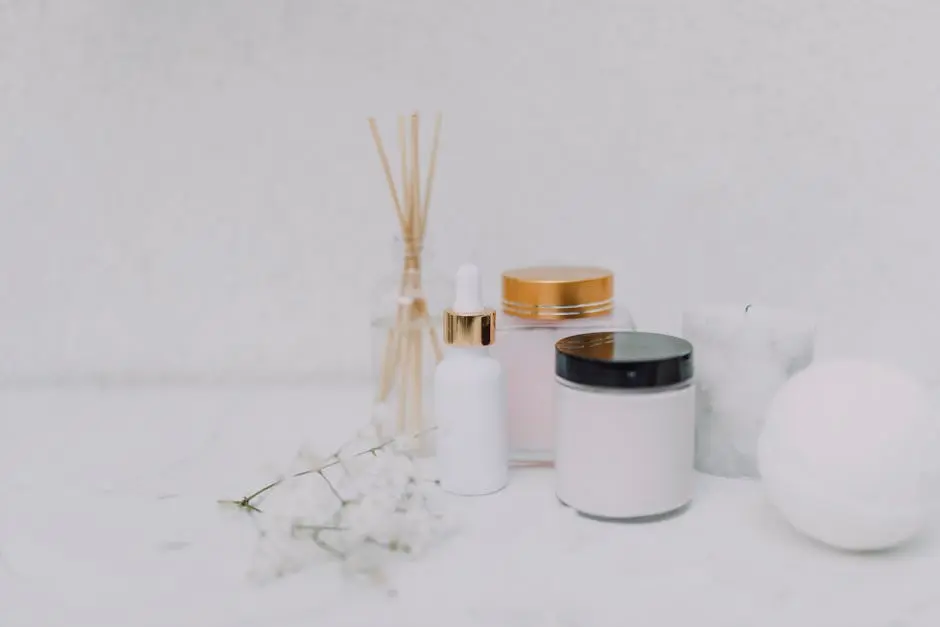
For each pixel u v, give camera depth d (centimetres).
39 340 97
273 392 95
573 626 48
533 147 91
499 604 50
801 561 55
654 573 54
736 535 59
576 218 92
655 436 59
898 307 93
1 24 90
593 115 91
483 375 65
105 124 92
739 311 70
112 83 91
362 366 98
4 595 51
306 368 98
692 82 90
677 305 94
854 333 94
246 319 96
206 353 97
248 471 71
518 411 71
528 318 69
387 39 90
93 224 94
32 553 57
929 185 91
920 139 90
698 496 66
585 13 89
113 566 55
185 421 85
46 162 93
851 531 53
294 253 95
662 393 59
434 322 72
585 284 69
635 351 60
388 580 53
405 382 73
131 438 80
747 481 69
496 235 93
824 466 52
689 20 89
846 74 89
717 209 92
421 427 73
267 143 92
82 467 73
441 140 91
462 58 90
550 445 71
